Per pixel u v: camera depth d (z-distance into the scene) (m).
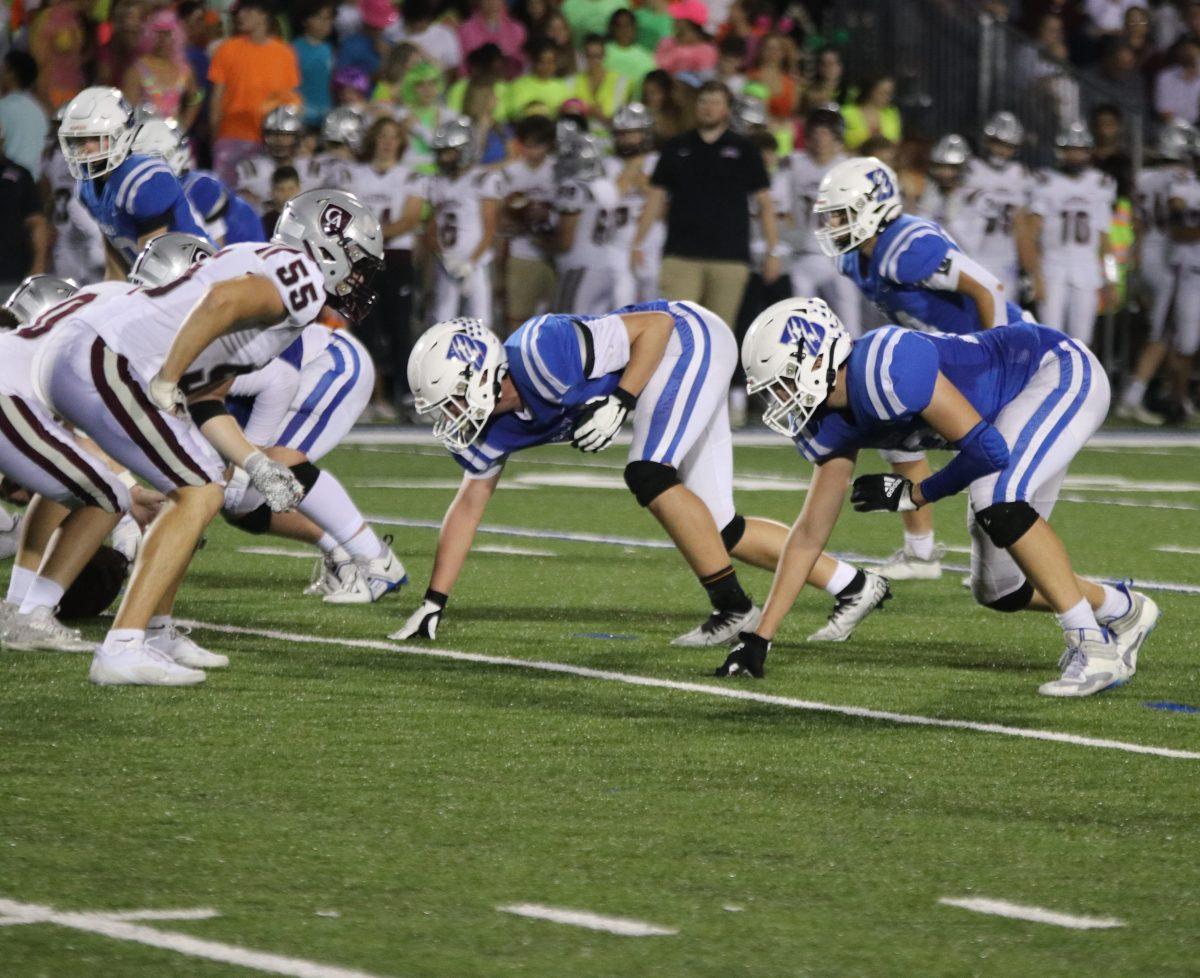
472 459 18.06
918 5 51.38
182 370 14.80
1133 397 47.19
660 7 46.88
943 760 13.72
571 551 24.92
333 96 43.88
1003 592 17.05
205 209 22.80
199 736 14.11
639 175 40.62
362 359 20.95
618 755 13.73
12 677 16.16
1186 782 13.13
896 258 20.56
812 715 15.23
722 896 10.50
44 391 15.66
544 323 17.02
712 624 18.28
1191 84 52.47
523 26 47.06
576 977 9.22
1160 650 18.36
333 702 15.41
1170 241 46.09
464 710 15.20
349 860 11.05
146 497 19.97
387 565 20.70
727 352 18.14
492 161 43.09
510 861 11.09
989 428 15.59
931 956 9.58
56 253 38.94
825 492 16.64
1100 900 10.49
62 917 9.95
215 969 9.25
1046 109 50.53
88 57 41.97
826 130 40.66
